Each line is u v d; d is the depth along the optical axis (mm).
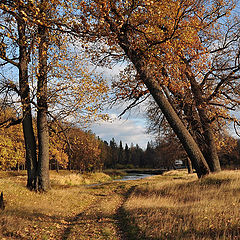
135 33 8766
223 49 13617
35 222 6590
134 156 119438
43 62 12141
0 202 7652
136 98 13211
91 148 44969
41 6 6727
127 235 5508
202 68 12977
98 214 7980
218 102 13484
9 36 6602
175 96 13328
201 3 11188
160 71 11406
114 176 53750
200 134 13922
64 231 6164
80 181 28875
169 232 5020
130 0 7359
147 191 12695
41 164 12461
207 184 10508
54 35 7664
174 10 9422
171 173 39969
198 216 5719
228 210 6008
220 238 4340
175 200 9094
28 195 10734
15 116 12484
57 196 11375
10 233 5352
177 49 10305
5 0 5395
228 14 12539
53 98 12281
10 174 34781
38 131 12805
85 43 7340
